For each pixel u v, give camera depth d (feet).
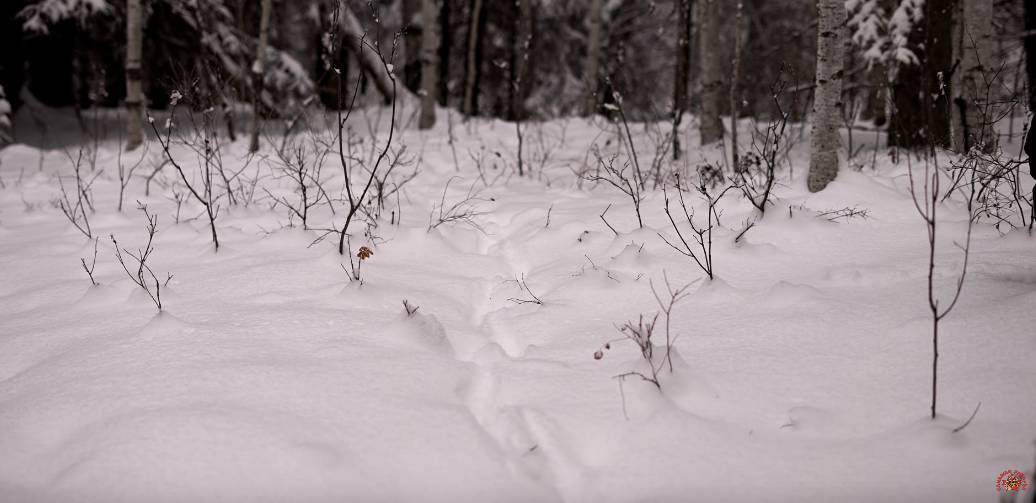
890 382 8.07
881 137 25.34
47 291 12.44
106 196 20.15
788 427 7.48
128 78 26.61
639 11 52.65
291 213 16.38
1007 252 10.93
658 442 7.33
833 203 13.94
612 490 6.77
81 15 33.12
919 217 13.06
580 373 8.84
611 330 10.03
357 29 36.50
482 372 9.20
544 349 9.71
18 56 35.50
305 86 37.73
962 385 7.78
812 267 11.59
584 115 39.09
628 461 7.13
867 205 13.71
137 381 8.63
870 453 6.94
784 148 22.11
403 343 9.68
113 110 40.57
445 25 48.47
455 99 57.26
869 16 26.37
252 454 7.07
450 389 8.55
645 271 11.94
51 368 9.26
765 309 10.16
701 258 12.31
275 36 43.86
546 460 7.34
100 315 11.16
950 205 13.53
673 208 15.11
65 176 23.22
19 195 20.81
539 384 8.67
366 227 14.66
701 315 10.23
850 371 8.38
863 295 10.25
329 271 12.52
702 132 26.27
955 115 18.21
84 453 7.23
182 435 7.35
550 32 54.54
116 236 15.62
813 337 9.19
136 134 26.94
